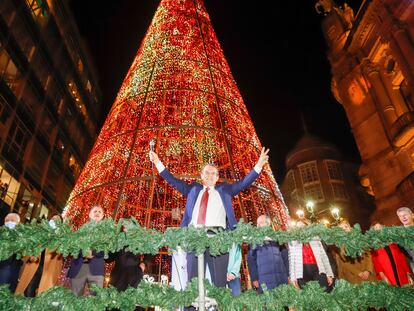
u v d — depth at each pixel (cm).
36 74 2677
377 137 2311
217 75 1218
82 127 3519
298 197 3472
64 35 3197
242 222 351
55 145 2917
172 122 1136
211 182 462
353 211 3244
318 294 335
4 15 2278
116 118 1136
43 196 2655
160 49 1230
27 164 2452
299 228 369
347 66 2644
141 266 609
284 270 564
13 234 306
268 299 329
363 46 2483
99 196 1022
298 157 3712
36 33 2686
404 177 2033
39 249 316
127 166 968
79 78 3509
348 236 371
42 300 299
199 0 1471
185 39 1261
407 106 2144
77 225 986
